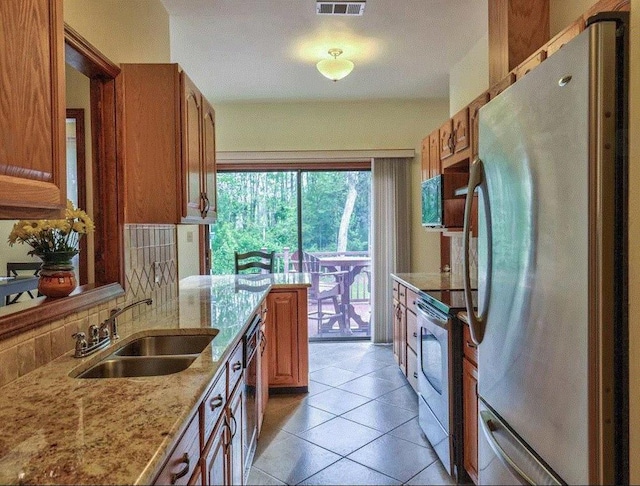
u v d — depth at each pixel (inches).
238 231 204.2
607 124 40.2
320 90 180.7
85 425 40.6
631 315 40.6
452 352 93.0
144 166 85.2
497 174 58.2
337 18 119.1
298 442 109.2
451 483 92.2
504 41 96.9
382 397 136.7
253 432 98.7
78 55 71.7
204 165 103.8
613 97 40.3
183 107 85.7
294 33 128.2
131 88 85.0
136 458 35.0
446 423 95.0
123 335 73.9
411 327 133.0
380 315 200.1
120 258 83.3
